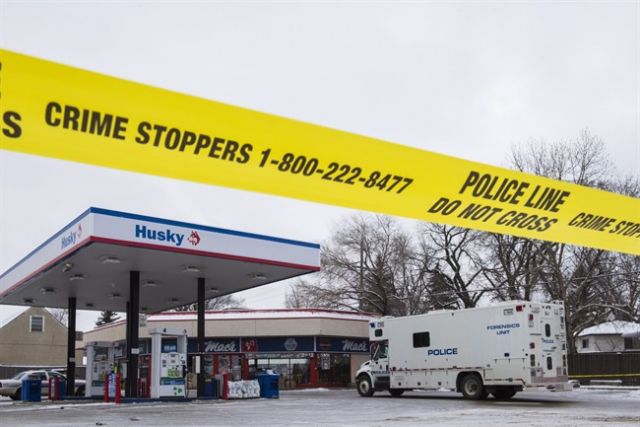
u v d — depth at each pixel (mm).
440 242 48938
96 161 5859
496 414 17391
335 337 43812
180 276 28625
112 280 29203
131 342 26406
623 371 37625
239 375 38125
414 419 16219
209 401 25703
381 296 52250
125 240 21875
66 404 25156
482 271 46594
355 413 18828
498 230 8234
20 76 5512
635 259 44094
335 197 7160
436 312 25906
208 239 24109
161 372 25875
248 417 17641
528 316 22484
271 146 6629
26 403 26828
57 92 5652
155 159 6141
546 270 45125
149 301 35625
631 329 59000
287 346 43094
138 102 5980
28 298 33281
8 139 5520
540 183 8211
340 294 53000
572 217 8672
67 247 23000
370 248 54156
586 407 19781
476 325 24188
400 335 27359
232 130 6418
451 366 24922
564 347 23078
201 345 27969
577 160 41344
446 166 7637
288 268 26922
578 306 41562
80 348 54438
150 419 17156
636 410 18234
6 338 59469
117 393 24609
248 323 43219
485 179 7863
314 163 6902
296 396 30891
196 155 6328
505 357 23016
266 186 6730
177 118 6141
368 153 7145
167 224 23062
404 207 7559
